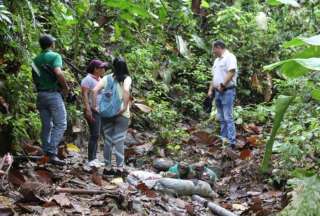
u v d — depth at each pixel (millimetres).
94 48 9719
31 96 6879
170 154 8070
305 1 9695
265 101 11008
